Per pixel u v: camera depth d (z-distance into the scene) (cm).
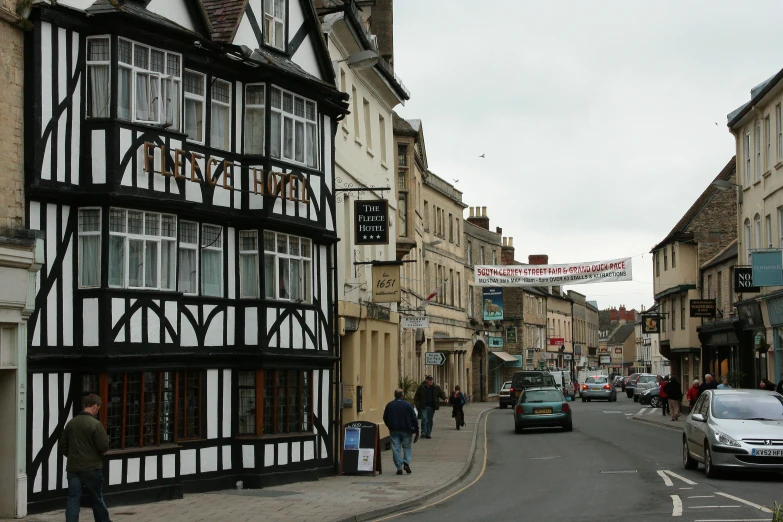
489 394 7181
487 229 7269
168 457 1798
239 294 2044
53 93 1639
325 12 2545
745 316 3831
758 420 1920
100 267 1678
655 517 1379
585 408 5772
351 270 2714
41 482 1576
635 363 14750
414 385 3500
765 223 3562
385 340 3119
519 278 3631
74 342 1664
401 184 3809
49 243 1630
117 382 1706
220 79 2009
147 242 1764
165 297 1797
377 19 3725
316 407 2208
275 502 1728
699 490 1698
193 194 1911
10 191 1559
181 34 1825
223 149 2020
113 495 1669
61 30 1661
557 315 9462
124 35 1717
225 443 1986
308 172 2202
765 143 3559
